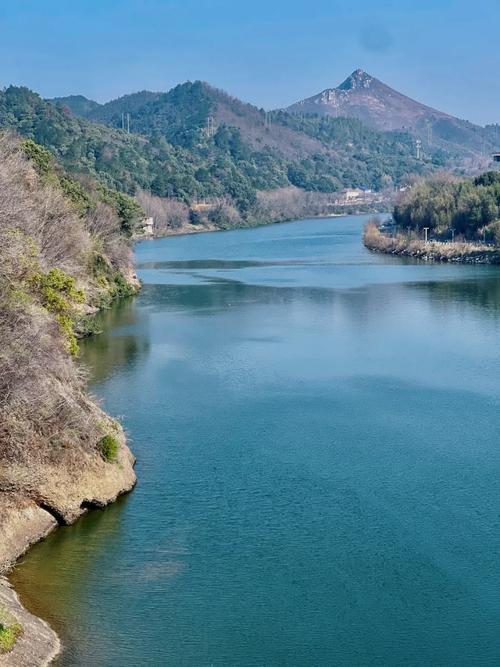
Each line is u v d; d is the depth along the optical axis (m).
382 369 67.94
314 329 85.94
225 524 39.66
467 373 66.56
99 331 83.50
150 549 37.31
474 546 37.56
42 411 40.94
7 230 56.47
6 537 36.41
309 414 55.56
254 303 104.81
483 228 180.12
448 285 121.75
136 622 32.00
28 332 44.59
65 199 101.38
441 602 33.44
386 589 34.28
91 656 29.89
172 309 100.19
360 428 52.72
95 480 41.62
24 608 32.12
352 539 38.22
